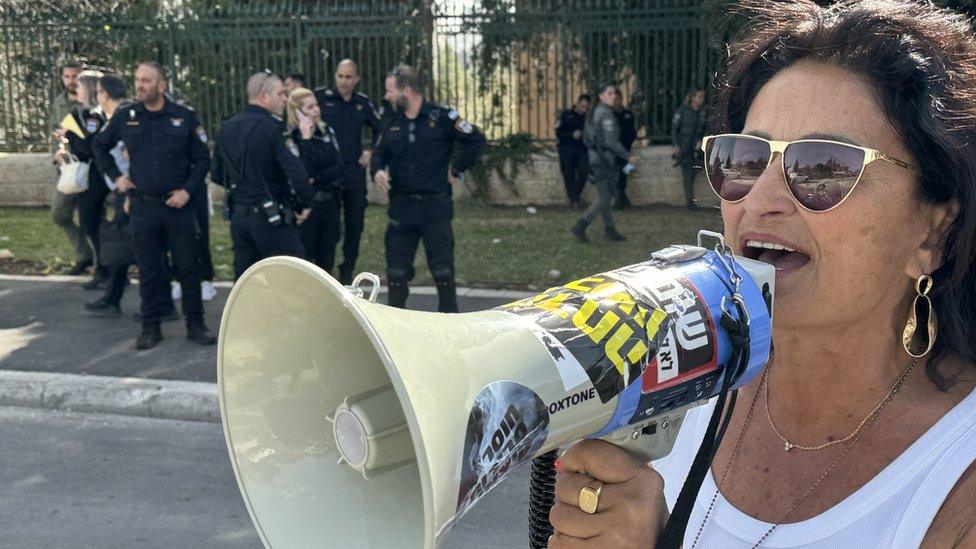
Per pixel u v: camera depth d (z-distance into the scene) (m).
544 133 13.90
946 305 1.10
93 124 8.06
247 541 4.29
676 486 1.30
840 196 1.04
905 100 1.03
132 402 5.82
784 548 1.13
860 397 1.14
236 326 0.96
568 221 11.88
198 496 4.73
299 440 1.00
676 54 12.36
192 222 6.66
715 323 1.00
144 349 6.67
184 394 5.77
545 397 0.90
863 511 1.08
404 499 0.95
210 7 12.70
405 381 0.80
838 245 1.05
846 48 1.06
